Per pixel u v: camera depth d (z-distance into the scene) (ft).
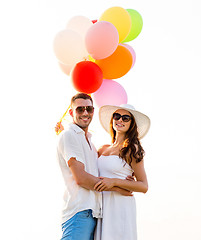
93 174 10.74
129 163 11.02
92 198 10.47
